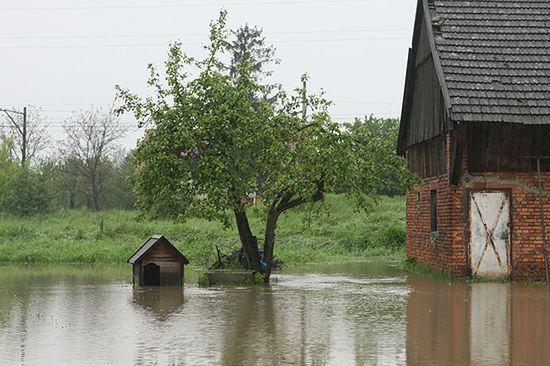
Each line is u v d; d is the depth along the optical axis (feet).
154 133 93.56
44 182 236.22
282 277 104.73
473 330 60.29
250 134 91.66
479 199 96.89
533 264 96.78
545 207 96.84
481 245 97.04
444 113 99.60
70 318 67.41
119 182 273.54
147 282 95.35
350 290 87.66
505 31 100.78
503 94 93.76
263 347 53.36
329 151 89.10
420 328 61.21
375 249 148.25
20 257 135.85
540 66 96.89
